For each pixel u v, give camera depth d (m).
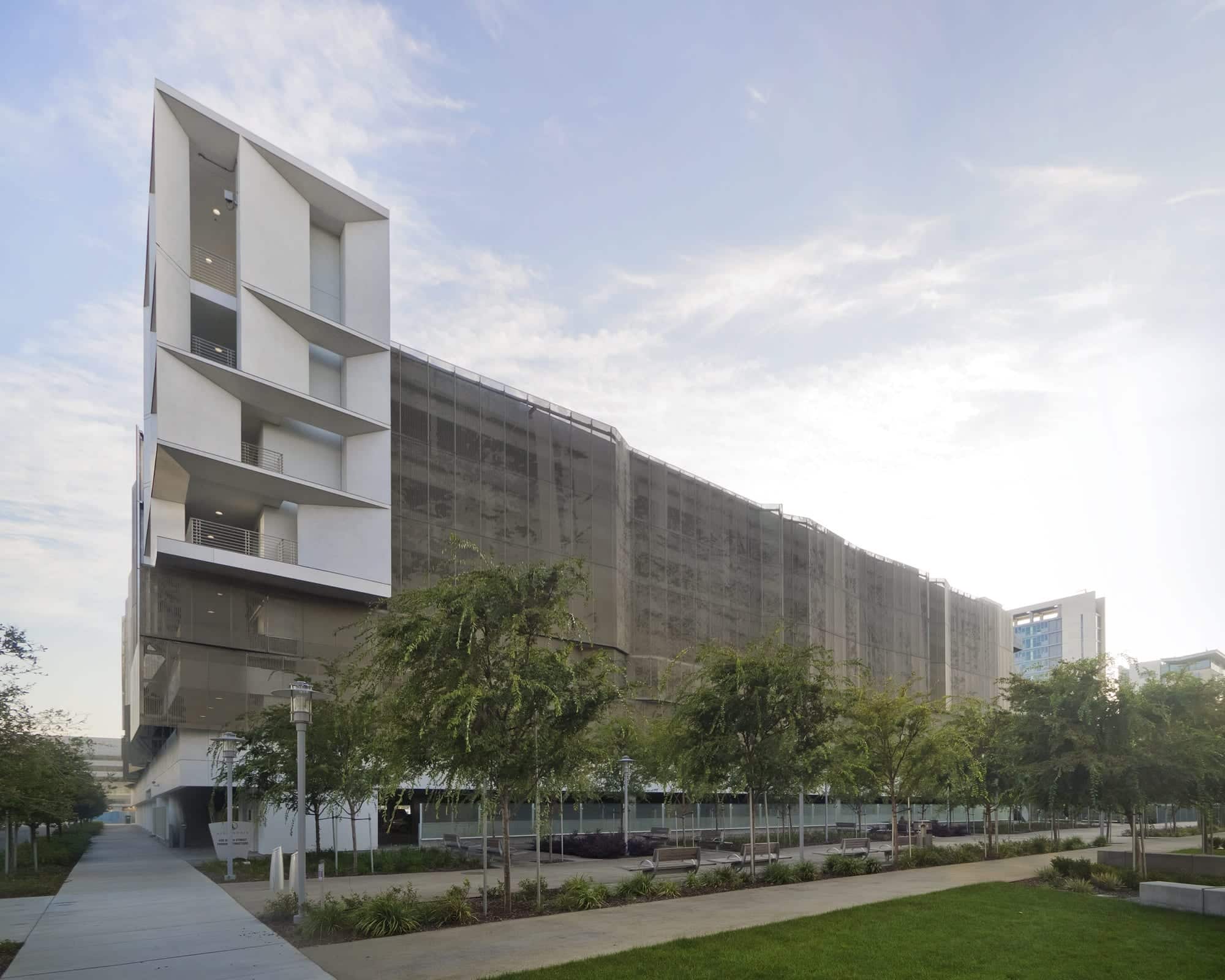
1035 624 138.00
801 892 16.45
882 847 30.61
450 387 39.22
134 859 30.84
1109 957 10.35
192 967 10.17
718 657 20.28
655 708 29.62
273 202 34.03
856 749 21.95
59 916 14.58
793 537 59.12
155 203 30.50
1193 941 11.38
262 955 10.77
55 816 27.09
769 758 18.89
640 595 47.72
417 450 37.38
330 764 21.78
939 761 23.59
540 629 14.88
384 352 36.84
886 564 69.44
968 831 41.00
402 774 14.25
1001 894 15.82
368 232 38.03
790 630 28.38
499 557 39.34
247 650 31.44
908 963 9.93
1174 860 19.44
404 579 35.69
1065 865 18.95
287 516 34.72
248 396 32.34
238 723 28.30
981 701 27.38
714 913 13.62
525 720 13.96
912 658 69.88
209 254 37.06
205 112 32.31
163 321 29.78
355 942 11.47
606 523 44.28
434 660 13.95
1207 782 17.92
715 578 53.06
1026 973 9.53
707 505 53.69
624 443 47.53
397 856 24.69
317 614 33.38
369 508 34.78
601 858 27.36
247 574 30.97
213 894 17.72
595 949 10.67
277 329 33.41
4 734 12.77
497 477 40.03
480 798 14.59
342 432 35.62
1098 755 17.56
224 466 30.48
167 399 29.42
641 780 28.09
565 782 14.31
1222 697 24.50
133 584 54.25
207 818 41.25
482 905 14.38
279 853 17.19
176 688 29.55
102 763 122.75
